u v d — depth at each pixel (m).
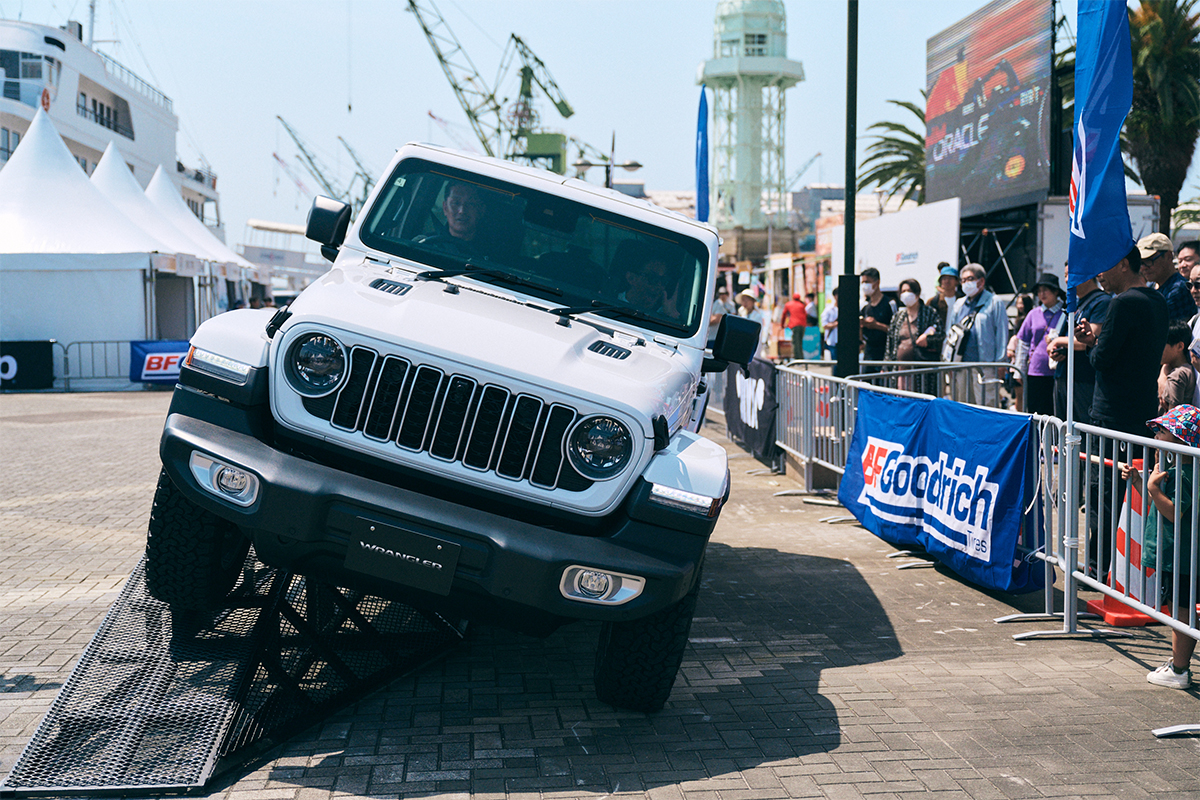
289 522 3.78
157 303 25.91
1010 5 20.83
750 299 15.66
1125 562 5.18
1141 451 5.25
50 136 23.69
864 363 10.77
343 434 3.94
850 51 10.41
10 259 21.67
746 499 9.77
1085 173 5.55
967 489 6.36
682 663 5.09
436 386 3.91
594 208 5.25
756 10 87.19
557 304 4.91
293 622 4.41
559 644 5.35
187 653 4.38
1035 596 6.40
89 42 56.31
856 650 5.32
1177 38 22.34
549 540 3.77
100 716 3.87
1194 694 4.68
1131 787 3.70
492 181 5.31
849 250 10.70
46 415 16.38
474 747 3.98
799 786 3.69
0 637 5.08
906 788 3.68
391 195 5.28
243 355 4.04
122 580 6.24
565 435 3.90
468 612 4.01
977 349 11.09
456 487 3.97
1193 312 7.08
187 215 31.92
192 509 4.18
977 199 22.34
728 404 14.38
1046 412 9.83
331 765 3.78
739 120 88.44
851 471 8.22
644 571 3.78
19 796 3.39
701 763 3.88
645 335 4.88
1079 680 4.87
